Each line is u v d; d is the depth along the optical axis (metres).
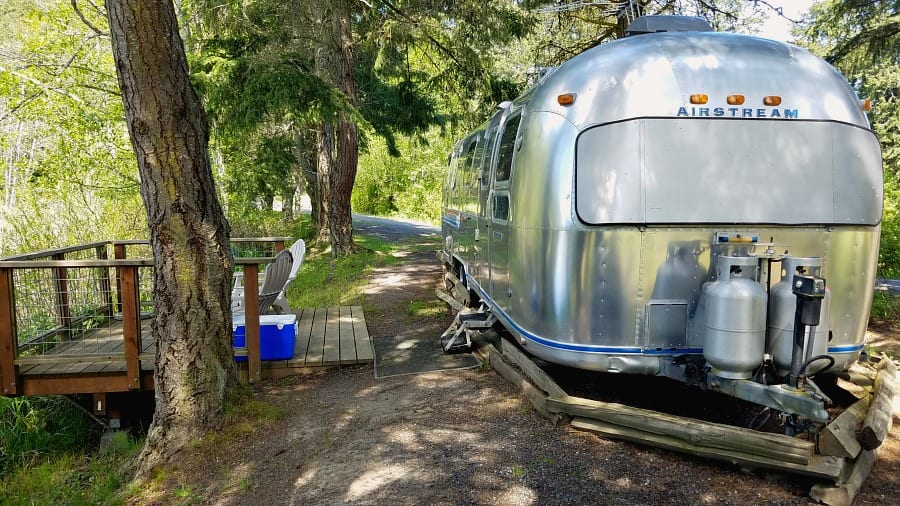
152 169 4.25
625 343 3.91
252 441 4.36
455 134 16.70
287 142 16.56
